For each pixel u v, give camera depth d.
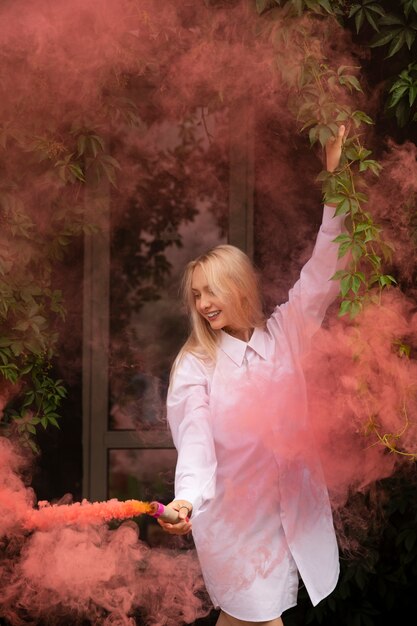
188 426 2.98
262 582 3.04
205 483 2.88
